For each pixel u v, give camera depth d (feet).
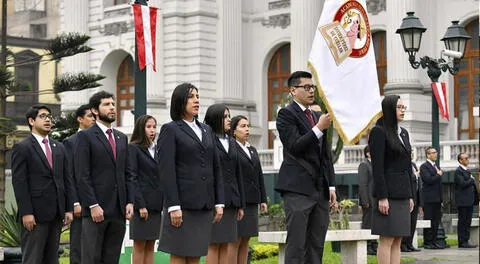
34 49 250.98
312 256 46.47
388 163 48.91
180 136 42.68
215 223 49.34
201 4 192.85
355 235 67.05
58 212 48.67
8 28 266.16
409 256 76.33
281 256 64.85
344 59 46.34
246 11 199.72
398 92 162.30
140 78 65.21
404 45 86.12
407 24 85.76
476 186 90.79
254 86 198.29
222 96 193.06
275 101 196.54
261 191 58.23
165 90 194.29
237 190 50.37
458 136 164.96
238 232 55.01
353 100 46.50
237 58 195.21
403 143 49.19
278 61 196.85
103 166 47.93
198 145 42.88
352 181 147.33
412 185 49.42
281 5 194.90
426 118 160.76
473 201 86.33
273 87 196.95
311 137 44.96
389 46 166.20
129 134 183.01
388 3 167.02
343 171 150.00
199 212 42.68
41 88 252.62
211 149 43.50
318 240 46.47
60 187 48.80
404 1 164.66
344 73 46.32
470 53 165.27
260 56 197.88
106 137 48.47
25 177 48.16
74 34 106.73
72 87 105.60
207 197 42.73
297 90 46.39
